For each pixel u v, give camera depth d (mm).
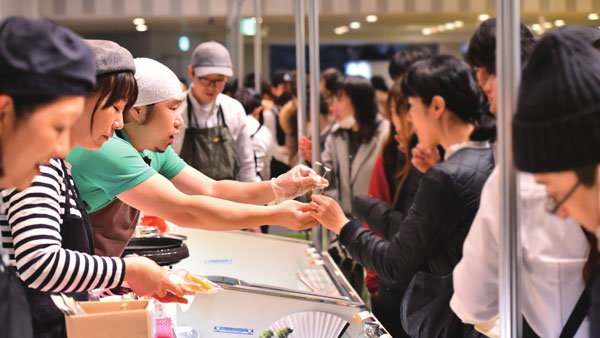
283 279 2371
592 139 1056
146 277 1467
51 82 1048
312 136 2943
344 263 3332
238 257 2639
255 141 4398
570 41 1123
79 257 1390
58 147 1103
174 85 2053
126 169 1906
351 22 10188
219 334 1791
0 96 1030
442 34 11773
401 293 2582
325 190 4078
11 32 1037
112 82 1470
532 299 1476
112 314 1281
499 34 1345
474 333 1756
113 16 8852
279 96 6504
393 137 3582
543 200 1445
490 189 1522
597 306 1318
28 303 1317
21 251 1334
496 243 1519
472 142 1958
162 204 1946
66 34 1099
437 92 2045
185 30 10656
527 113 1128
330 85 5324
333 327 1778
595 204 1107
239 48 6812
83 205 1600
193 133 3576
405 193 3111
